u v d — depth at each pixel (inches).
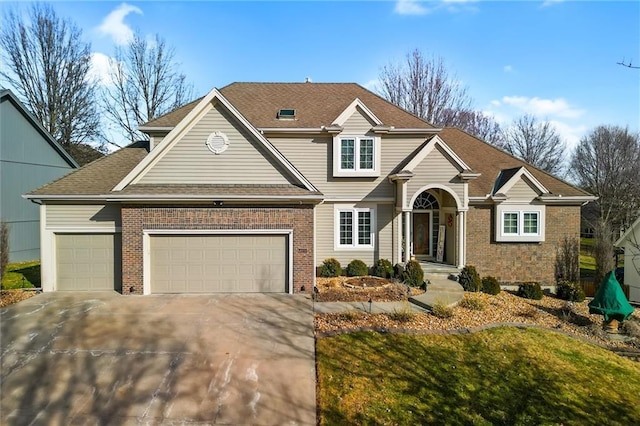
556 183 711.1
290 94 781.9
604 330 423.2
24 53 1219.9
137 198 498.0
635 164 1658.5
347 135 670.5
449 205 682.8
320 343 354.9
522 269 682.2
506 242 679.7
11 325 397.7
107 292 534.0
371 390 280.2
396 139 684.1
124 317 423.5
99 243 544.4
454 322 420.5
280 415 249.3
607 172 1724.9
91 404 258.2
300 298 507.8
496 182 709.3
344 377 296.4
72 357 324.5
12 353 331.6
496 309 479.5
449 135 846.5
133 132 1304.1
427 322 417.4
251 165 547.5
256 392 273.6
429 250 724.0
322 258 679.7
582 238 1736.0
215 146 542.6
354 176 669.9
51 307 460.4
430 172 631.8
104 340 359.6
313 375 298.7
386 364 318.7
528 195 674.8
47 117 1269.7
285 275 538.3
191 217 522.0
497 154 786.2
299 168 676.7
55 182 560.4
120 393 271.0
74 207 539.5
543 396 285.3
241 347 345.7
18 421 240.7
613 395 294.2
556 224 684.1
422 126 682.2
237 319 419.2
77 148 1375.5
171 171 538.6
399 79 1445.6
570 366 334.6
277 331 384.2
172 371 301.4
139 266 518.9
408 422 246.8
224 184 544.1
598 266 665.6
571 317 463.8
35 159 938.7
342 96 780.6
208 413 249.3
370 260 682.2
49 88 1264.8
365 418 248.5
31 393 271.0
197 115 539.2
